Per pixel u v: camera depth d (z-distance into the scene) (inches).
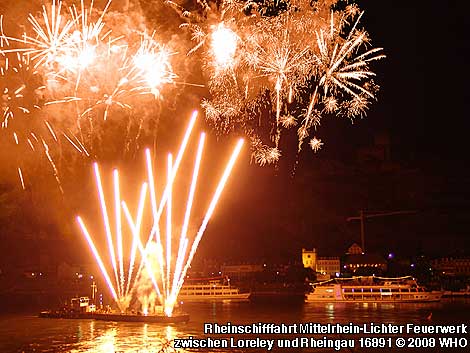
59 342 2923.2
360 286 5807.1
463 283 7071.9
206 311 4675.2
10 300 6776.6
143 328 3341.5
